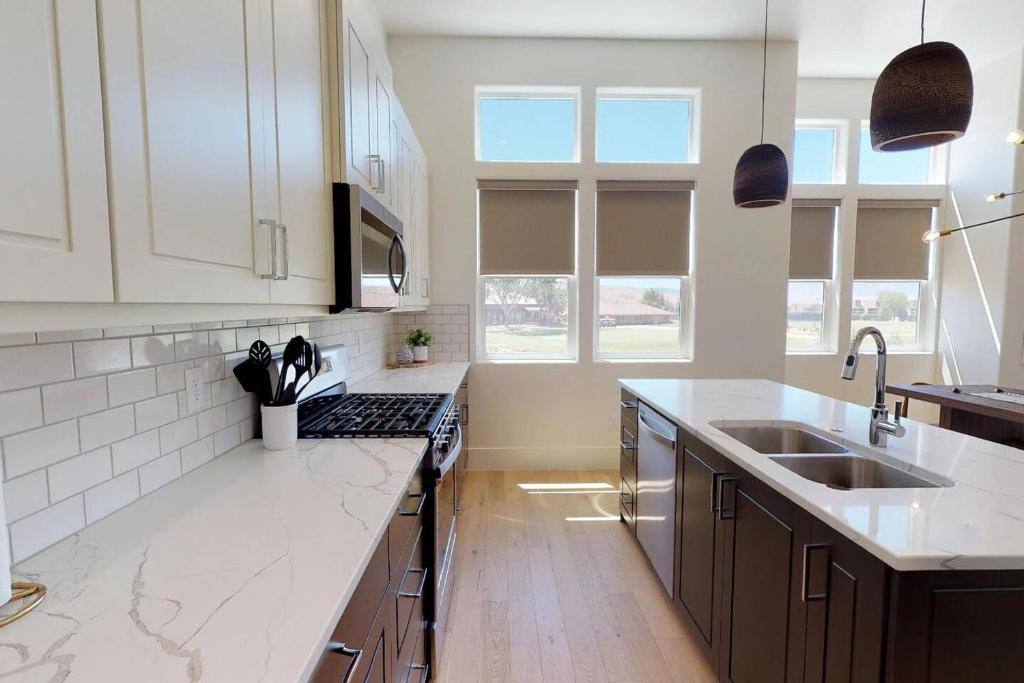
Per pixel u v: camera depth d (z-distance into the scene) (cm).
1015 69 409
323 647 69
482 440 396
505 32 366
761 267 394
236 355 160
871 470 163
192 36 85
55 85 60
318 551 92
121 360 110
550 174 381
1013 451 161
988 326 436
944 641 97
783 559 135
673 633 204
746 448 162
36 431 90
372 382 290
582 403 397
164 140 78
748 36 372
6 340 84
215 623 71
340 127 154
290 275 126
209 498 117
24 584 78
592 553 267
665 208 391
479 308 399
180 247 82
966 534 102
